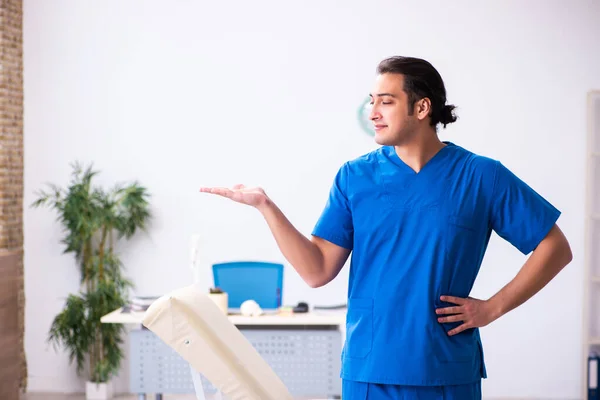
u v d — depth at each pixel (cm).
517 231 204
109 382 554
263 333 449
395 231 203
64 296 569
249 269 490
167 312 203
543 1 554
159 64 568
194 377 209
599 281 546
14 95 557
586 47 554
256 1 563
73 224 540
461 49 557
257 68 564
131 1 566
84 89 569
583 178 556
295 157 565
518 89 556
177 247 568
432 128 207
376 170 209
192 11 565
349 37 561
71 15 568
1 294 345
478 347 209
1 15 541
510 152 558
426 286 199
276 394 223
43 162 571
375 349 202
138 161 569
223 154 567
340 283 565
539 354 560
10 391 356
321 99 564
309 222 566
